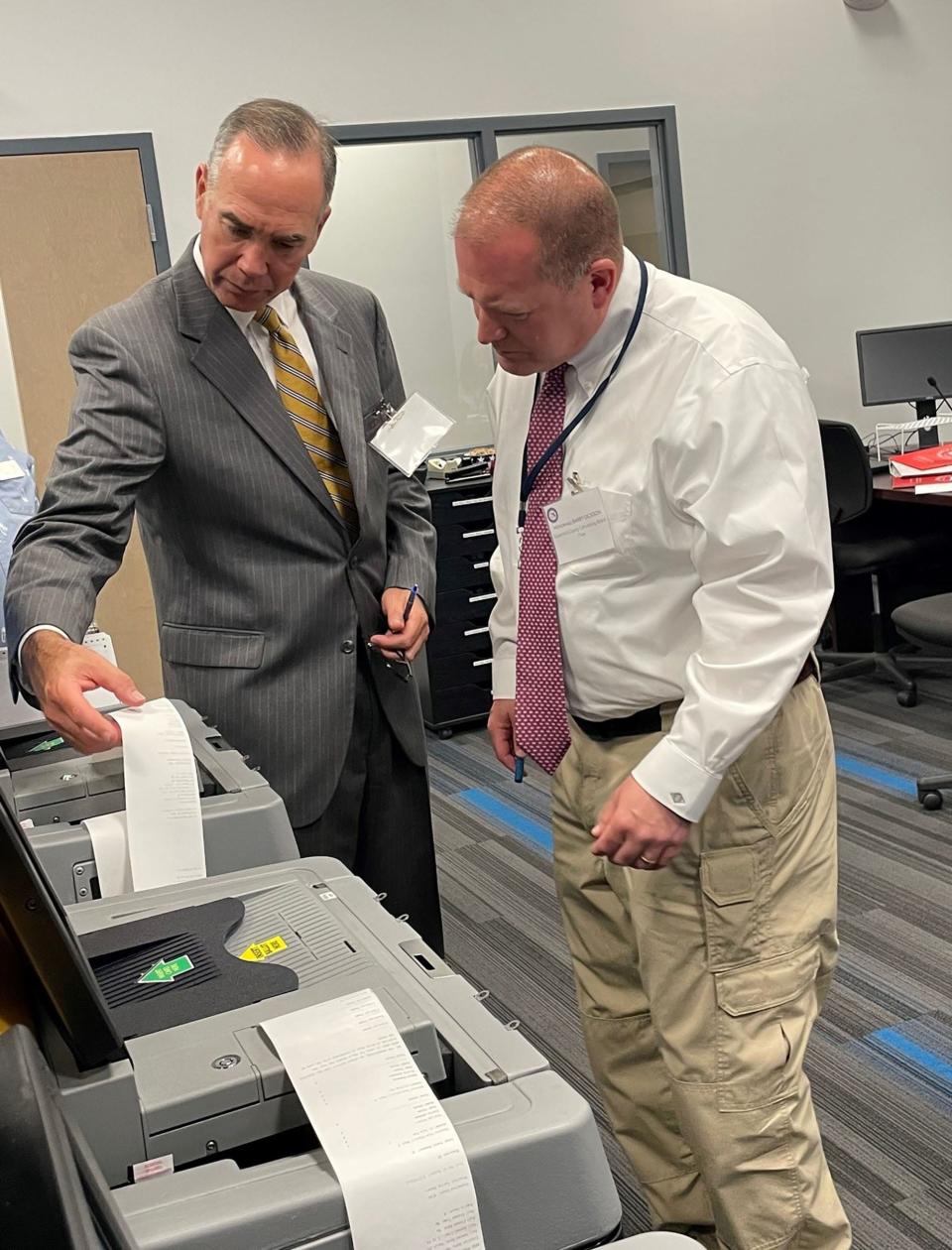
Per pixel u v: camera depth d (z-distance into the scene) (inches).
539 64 188.4
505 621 69.3
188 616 71.3
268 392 68.5
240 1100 31.6
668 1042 57.6
